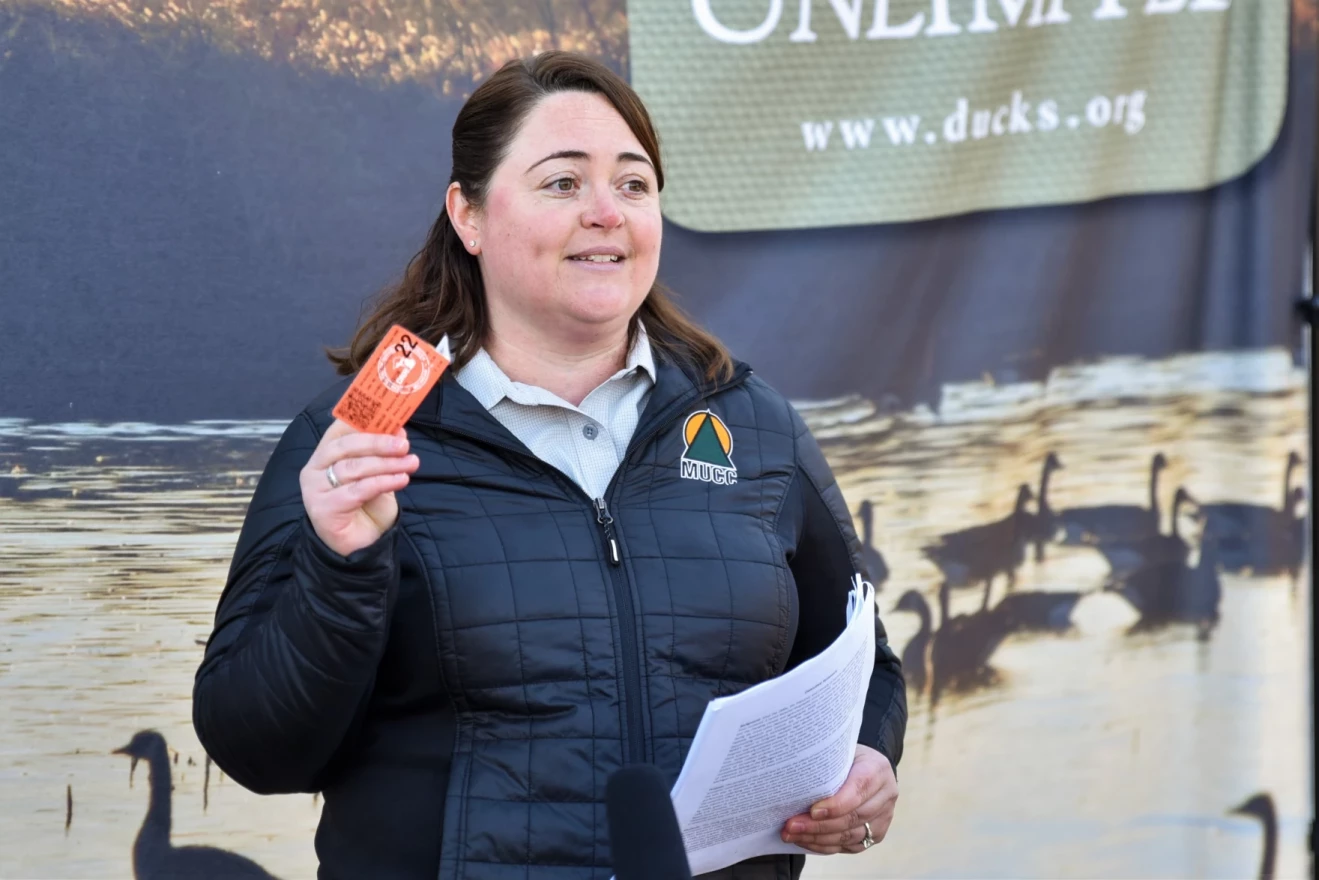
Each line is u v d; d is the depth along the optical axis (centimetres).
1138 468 416
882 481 400
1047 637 412
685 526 259
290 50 361
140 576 353
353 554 220
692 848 236
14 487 344
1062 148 408
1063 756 412
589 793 235
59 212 347
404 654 242
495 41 376
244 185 359
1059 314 410
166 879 355
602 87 269
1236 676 421
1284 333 420
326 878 253
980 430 406
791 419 290
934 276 402
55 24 345
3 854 343
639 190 269
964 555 406
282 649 227
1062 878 411
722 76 389
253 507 257
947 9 400
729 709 214
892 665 302
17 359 344
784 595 262
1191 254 416
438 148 372
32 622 346
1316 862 422
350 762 252
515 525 248
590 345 271
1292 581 423
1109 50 408
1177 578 419
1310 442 423
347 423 222
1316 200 420
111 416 351
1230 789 421
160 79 353
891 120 398
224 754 240
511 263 261
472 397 258
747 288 392
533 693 238
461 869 231
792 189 394
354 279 367
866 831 266
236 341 359
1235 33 415
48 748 347
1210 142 415
